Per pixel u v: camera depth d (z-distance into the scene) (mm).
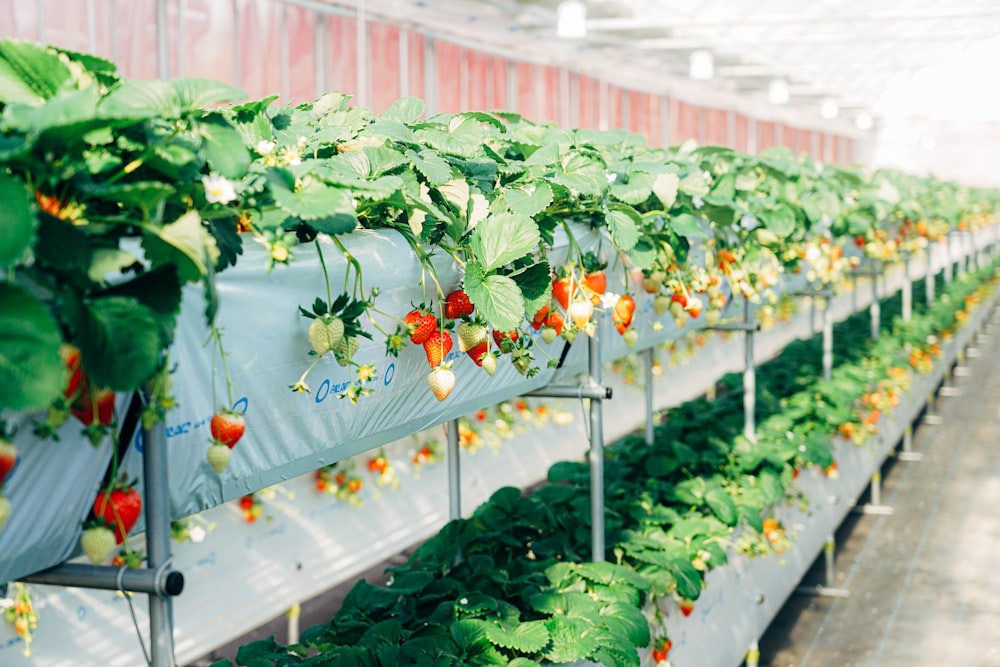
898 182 9438
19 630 4211
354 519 6492
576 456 9438
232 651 5973
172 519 1925
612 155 3828
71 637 4496
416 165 2541
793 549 6371
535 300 2848
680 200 4098
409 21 9094
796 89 16859
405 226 2535
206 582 5359
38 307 1339
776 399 7535
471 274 2568
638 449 5953
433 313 2650
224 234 1855
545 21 9992
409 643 3291
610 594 3826
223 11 7098
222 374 1956
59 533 1701
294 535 5988
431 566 4102
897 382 9688
